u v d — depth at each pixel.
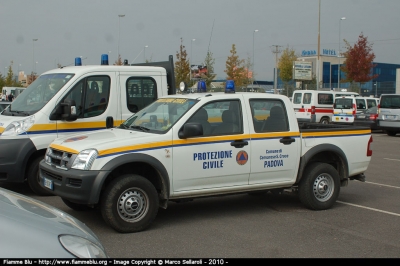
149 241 5.75
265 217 7.05
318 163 7.55
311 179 7.37
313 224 6.70
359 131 7.91
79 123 8.20
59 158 6.16
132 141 6.04
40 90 8.46
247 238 5.97
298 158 7.24
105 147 5.88
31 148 7.71
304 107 26.16
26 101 8.43
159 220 6.77
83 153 5.84
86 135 6.65
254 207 7.68
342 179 7.86
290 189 7.59
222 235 6.08
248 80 45.81
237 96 6.89
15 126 7.73
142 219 6.09
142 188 6.05
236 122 6.80
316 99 25.92
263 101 7.08
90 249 3.29
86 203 5.75
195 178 6.42
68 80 8.26
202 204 7.86
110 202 5.87
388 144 18.08
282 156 7.08
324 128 8.16
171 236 5.98
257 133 6.89
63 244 3.13
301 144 7.29
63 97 8.10
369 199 8.44
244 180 6.84
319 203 7.47
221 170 6.59
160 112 6.82
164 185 6.21
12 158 7.60
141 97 9.05
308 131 7.36
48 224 3.35
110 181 6.10
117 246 5.54
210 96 6.70
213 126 6.61
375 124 22.47
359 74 39.41
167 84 9.87
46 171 6.34
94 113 8.41
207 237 5.98
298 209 7.59
